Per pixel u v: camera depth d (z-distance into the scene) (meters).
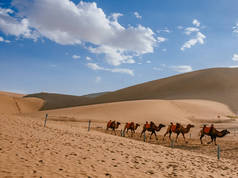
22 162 6.01
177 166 8.59
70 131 16.25
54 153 7.79
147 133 29.48
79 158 7.56
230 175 8.43
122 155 9.34
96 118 40.19
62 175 5.33
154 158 9.76
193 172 7.84
